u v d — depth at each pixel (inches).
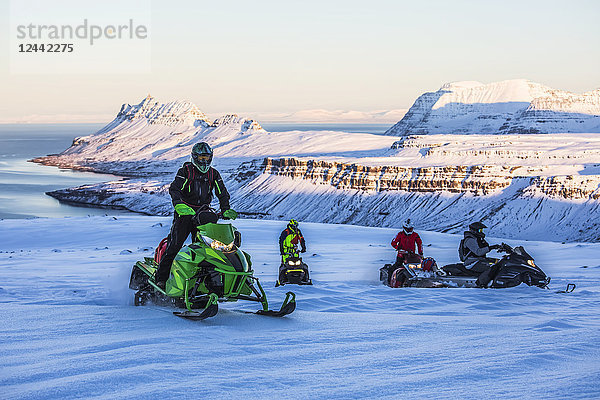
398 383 167.9
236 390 160.4
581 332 251.0
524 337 240.2
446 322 280.2
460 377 173.8
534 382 167.2
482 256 514.0
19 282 509.7
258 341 226.7
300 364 191.5
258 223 1915.6
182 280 283.7
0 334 232.5
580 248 1086.4
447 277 515.5
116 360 187.6
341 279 601.9
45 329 242.8
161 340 220.8
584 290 455.5
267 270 709.9
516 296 427.8
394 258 925.2
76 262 808.9
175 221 296.0
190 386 161.5
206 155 288.8
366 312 341.4
